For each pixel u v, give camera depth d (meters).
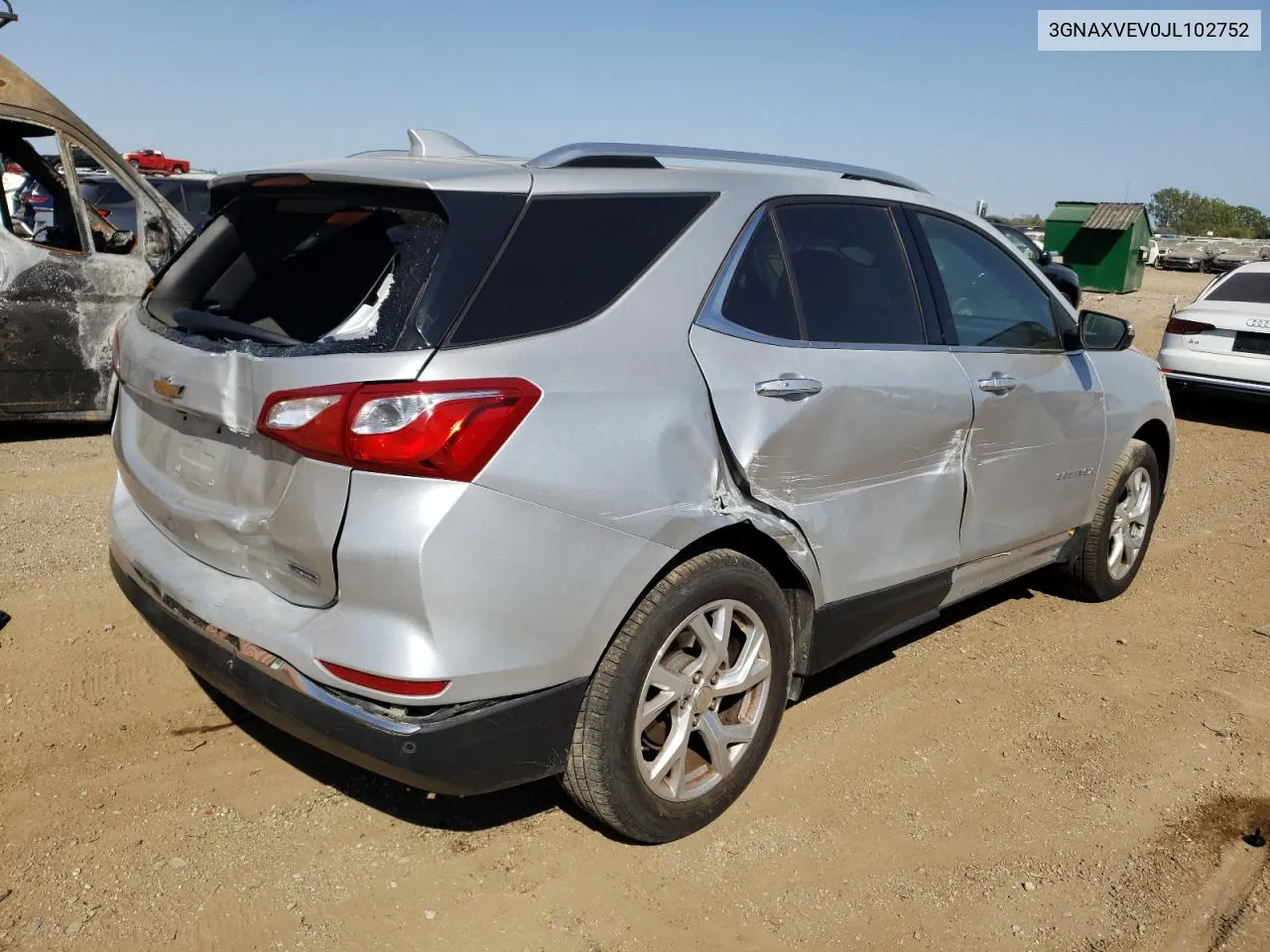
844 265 3.58
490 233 2.68
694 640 3.05
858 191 3.75
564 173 2.96
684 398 2.93
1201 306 10.52
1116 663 4.65
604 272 2.89
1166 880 3.16
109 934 2.66
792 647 3.42
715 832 3.24
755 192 3.34
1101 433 4.76
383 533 2.44
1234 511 7.34
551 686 2.69
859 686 4.29
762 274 3.29
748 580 3.12
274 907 2.79
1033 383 4.22
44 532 5.30
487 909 2.84
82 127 7.13
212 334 2.86
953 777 3.64
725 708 3.32
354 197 2.88
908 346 3.70
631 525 2.75
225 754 3.47
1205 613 5.32
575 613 2.67
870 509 3.53
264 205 3.21
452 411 2.46
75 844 2.98
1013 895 3.05
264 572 2.74
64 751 3.42
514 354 2.61
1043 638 4.88
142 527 3.25
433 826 3.17
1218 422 10.72
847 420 3.36
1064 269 6.82
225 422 2.68
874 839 3.27
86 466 6.57
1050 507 4.54
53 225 7.13
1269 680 4.57
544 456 2.59
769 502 3.16
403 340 2.50
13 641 4.09
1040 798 3.56
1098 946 2.86
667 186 3.14
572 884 2.96
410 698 2.48
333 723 2.54
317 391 2.47
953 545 3.96
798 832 3.27
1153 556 6.19
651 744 3.08
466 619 2.49
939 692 4.27
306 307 2.77
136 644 4.15
